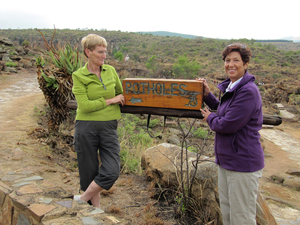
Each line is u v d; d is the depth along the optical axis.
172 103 2.53
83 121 2.60
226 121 2.09
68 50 5.58
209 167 3.39
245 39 120.81
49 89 5.29
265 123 2.49
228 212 2.35
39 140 5.36
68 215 2.27
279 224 4.11
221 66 66.69
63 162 4.70
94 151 2.67
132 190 3.91
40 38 128.75
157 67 37.91
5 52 24.36
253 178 2.14
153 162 4.21
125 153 5.64
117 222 2.24
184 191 3.23
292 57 87.69
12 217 2.55
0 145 4.80
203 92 2.58
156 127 10.72
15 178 3.14
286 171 8.70
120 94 2.71
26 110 8.22
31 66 23.30
